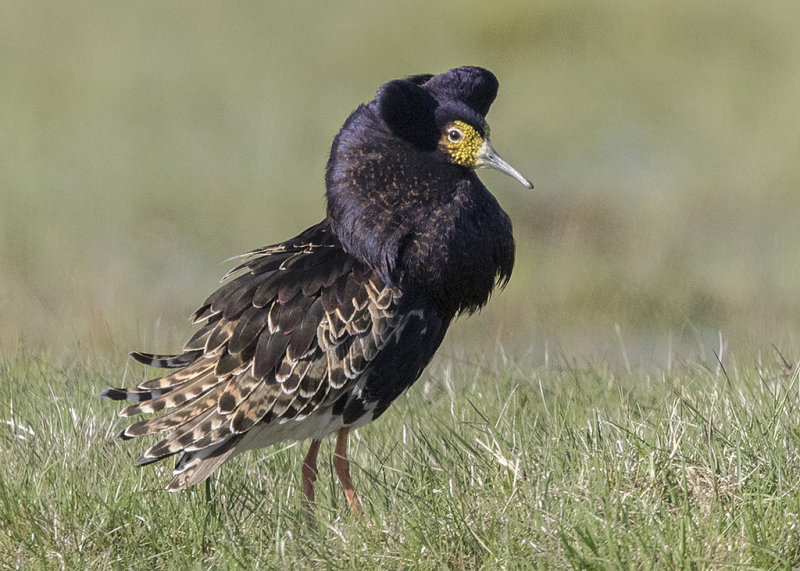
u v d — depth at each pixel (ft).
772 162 75.72
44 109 86.99
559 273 62.08
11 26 100.89
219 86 92.53
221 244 68.39
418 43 98.89
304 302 29.04
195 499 28.68
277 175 77.97
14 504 27.45
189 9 105.81
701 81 89.76
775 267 62.49
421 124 30.17
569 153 80.33
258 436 29.22
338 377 29.12
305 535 26.73
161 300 58.70
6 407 33.24
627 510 25.45
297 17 103.65
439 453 30.01
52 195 72.90
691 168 76.59
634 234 66.85
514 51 96.84
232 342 28.71
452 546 25.41
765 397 30.63
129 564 26.13
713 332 55.01
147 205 72.18
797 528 24.32
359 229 29.84
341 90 92.79
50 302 56.65
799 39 94.27
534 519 25.44
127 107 88.58
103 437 31.37
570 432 28.99
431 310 30.53
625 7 99.14
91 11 104.78
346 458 29.63
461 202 30.45
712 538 24.12
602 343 54.19
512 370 38.06
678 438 27.66
